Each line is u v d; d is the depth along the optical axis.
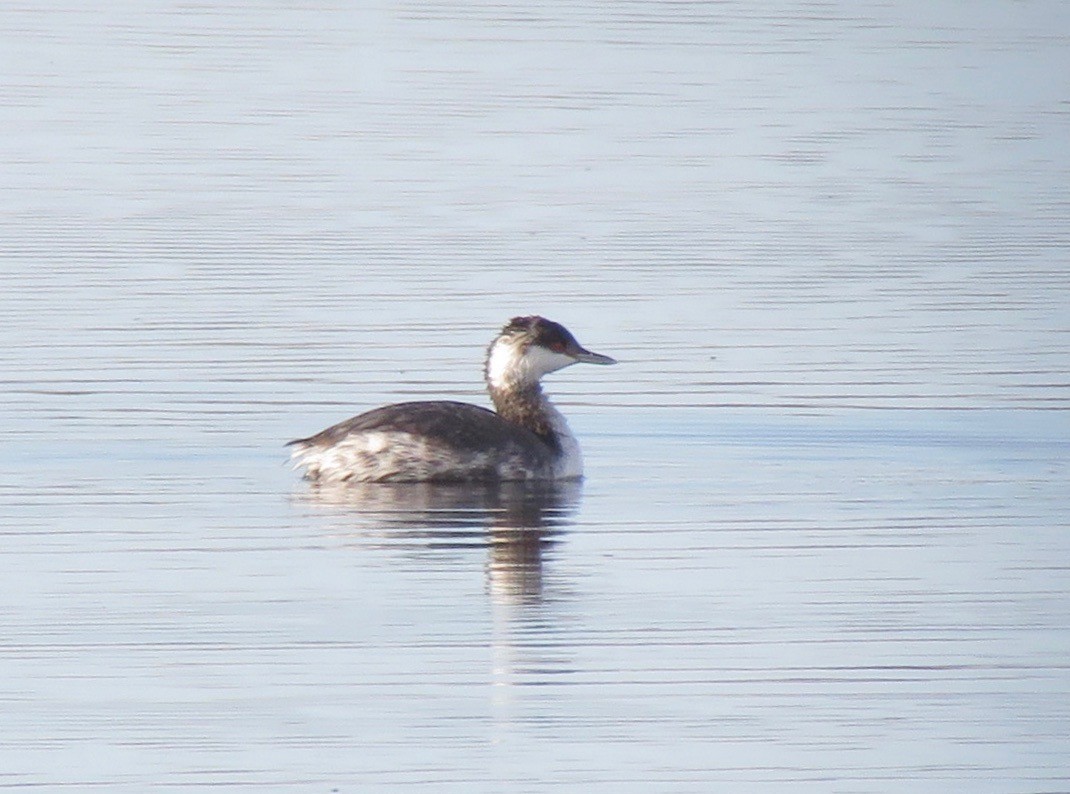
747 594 13.69
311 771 10.70
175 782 10.55
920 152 33.44
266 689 11.80
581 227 28.06
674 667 12.24
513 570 14.15
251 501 16.03
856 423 18.75
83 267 25.27
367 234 27.44
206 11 45.91
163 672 12.06
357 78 38.75
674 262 26.00
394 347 21.56
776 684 11.98
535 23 44.44
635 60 40.47
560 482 16.78
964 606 13.47
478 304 23.62
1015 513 15.77
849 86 38.41
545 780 10.66
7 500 15.92
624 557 14.52
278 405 19.20
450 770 10.74
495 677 12.05
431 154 32.88
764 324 22.75
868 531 15.26
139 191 30.02
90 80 38.28
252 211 28.80
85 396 19.39
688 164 32.44
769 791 10.56
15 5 46.06
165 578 13.91
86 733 11.14
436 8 46.34
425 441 16.55
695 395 19.80
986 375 20.53
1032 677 12.13
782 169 32.16
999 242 27.36
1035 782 10.70
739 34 43.31
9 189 30.00
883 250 26.78
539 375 17.23
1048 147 33.91
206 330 22.17
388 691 11.80
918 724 11.43
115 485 16.44
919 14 45.84
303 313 23.05
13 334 21.86
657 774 10.74
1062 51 41.81
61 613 13.13
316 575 14.02
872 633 12.88
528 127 34.88
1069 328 22.64
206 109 36.06
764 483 16.70
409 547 14.74
